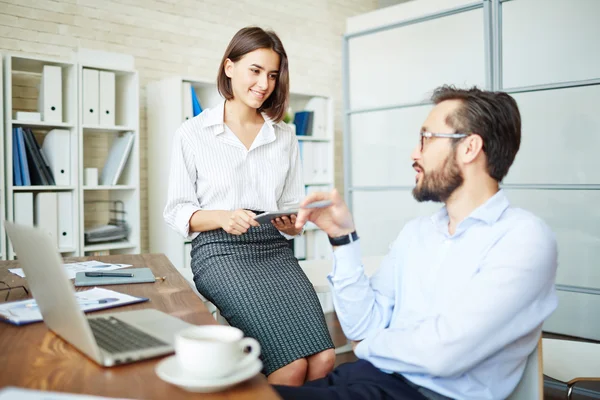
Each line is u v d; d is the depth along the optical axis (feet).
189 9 14.76
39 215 10.64
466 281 3.81
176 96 12.44
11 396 2.31
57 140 10.85
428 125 4.07
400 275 4.43
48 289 3.19
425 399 3.69
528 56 12.54
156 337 3.24
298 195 7.36
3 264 6.60
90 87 11.18
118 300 4.36
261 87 6.42
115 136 12.97
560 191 12.12
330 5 18.66
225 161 6.54
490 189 3.98
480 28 13.46
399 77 15.11
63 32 12.46
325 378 4.12
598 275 11.69
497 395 3.75
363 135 16.01
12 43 11.76
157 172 13.20
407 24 14.84
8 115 10.16
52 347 3.20
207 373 2.48
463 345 3.48
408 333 3.71
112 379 2.65
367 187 15.90
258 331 5.60
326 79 18.63
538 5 12.34
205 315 3.97
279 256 6.46
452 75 14.03
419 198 4.19
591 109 11.64
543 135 12.34
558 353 6.28
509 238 3.69
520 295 3.53
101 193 12.94
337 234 4.28
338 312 4.46
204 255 6.15
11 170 10.22
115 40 13.32
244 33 6.44
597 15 11.54
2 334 3.50
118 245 11.80
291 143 7.23
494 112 3.84
